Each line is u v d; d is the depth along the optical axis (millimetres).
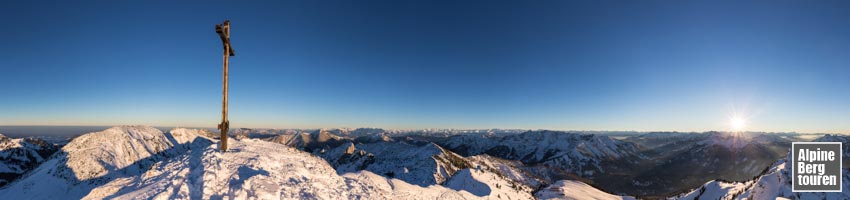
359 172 62469
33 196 190875
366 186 34594
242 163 28469
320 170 33188
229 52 30844
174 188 23828
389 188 48344
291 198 24312
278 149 38469
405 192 51750
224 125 31359
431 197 60500
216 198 22781
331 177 32688
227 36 28953
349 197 29047
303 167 31953
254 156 30969
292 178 28203
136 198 22609
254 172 26953
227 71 30234
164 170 28453
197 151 32250
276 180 26422
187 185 23922
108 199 23609
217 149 31828
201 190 23578
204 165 27047
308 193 26062
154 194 23094
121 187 26656
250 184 24609
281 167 30078
